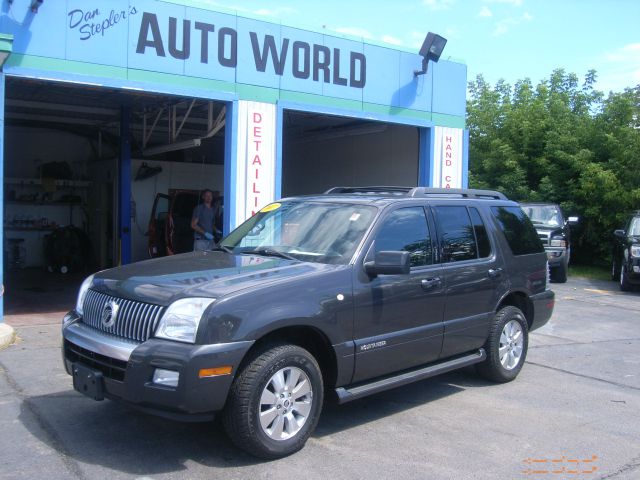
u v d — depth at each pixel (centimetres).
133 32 877
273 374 425
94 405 532
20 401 538
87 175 1645
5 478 393
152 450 444
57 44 821
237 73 975
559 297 1365
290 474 414
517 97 2336
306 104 1055
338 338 464
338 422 524
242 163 984
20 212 1582
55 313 945
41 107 1262
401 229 539
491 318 625
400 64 1189
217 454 441
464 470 432
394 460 445
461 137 1307
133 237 1471
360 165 1489
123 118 1273
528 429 521
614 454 471
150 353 394
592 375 712
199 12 933
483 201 654
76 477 398
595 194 1850
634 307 1249
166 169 1504
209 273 456
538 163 2008
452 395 615
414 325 529
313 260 499
